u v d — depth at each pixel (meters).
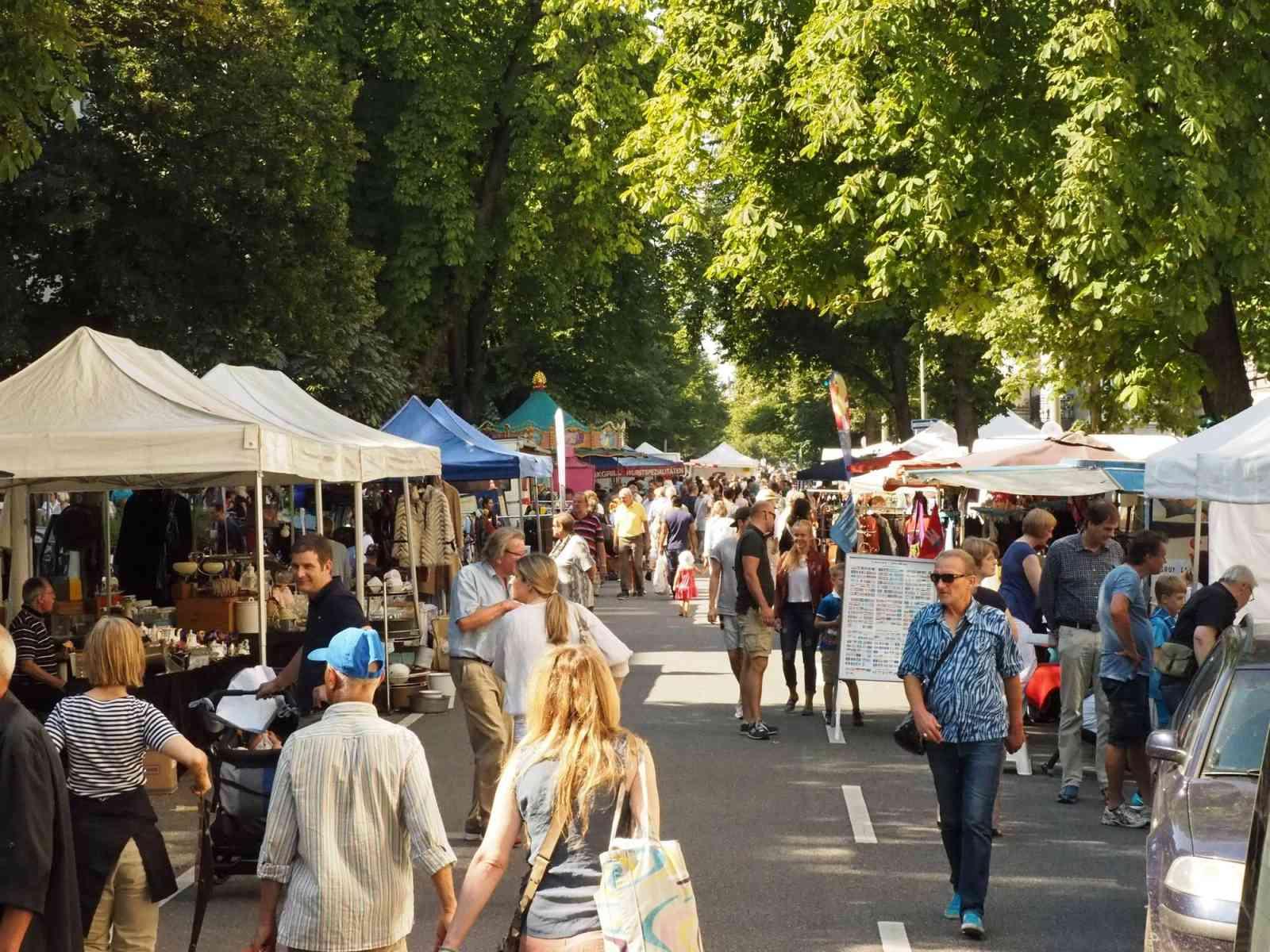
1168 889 5.99
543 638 9.14
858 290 21.19
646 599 33.47
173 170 26.33
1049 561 11.70
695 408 105.69
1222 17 16.97
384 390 32.84
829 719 15.75
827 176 19.95
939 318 26.88
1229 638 7.64
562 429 26.80
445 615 18.66
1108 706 10.63
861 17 17.81
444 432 23.56
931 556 27.03
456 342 41.97
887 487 21.56
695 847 9.84
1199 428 19.98
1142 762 10.52
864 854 9.62
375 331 35.06
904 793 11.73
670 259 46.62
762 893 8.64
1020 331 25.80
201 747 12.62
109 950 6.32
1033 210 19.03
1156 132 16.69
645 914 4.40
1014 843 10.04
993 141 18.02
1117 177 16.41
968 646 7.90
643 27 36.41
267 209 27.44
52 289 27.98
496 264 40.16
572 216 38.69
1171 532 18.61
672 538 34.72
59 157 25.39
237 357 28.41
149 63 25.75
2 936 4.80
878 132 18.23
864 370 51.31
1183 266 16.78
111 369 12.65
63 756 6.12
